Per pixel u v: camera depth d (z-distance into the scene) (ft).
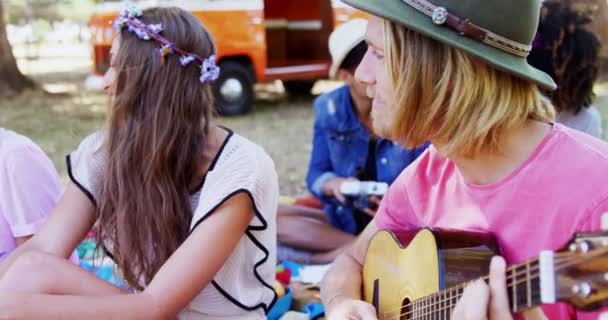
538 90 4.71
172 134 6.11
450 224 5.16
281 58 32.09
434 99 4.43
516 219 4.59
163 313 5.79
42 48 54.80
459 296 4.49
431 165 5.43
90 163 6.58
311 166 10.75
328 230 10.73
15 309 5.63
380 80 4.69
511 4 4.27
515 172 4.56
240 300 6.40
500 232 4.72
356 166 10.14
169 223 6.14
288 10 31.86
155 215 6.11
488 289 3.82
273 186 6.44
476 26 4.25
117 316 5.68
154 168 6.07
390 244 5.67
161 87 6.10
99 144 6.61
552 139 4.48
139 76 6.10
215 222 5.96
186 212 6.24
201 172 6.26
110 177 6.22
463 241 4.82
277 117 28.73
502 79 4.37
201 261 5.88
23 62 46.37
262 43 27.94
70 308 5.66
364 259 6.28
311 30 31.63
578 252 3.20
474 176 4.83
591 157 4.31
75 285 5.92
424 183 5.47
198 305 6.35
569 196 4.30
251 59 28.09
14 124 27.07
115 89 6.22
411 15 4.37
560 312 4.40
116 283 7.35
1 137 7.25
